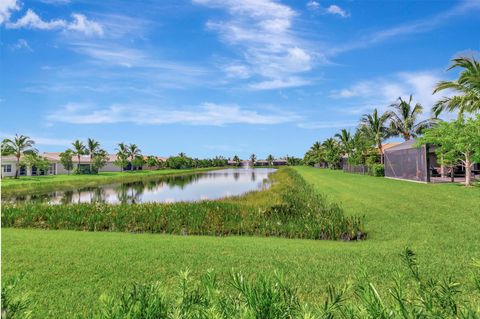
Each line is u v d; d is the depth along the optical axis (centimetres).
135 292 183
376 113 4319
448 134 1906
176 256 609
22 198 2453
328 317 172
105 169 7638
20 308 187
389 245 696
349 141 5159
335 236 873
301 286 445
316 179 3141
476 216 980
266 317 167
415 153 2422
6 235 863
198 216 1109
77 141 6206
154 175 5884
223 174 6481
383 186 2092
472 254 591
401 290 182
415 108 3991
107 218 1115
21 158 4769
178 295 195
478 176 2448
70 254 627
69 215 1162
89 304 401
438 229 838
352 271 503
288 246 713
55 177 4722
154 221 1100
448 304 179
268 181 3916
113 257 604
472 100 1938
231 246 706
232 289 385
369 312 162
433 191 1648
